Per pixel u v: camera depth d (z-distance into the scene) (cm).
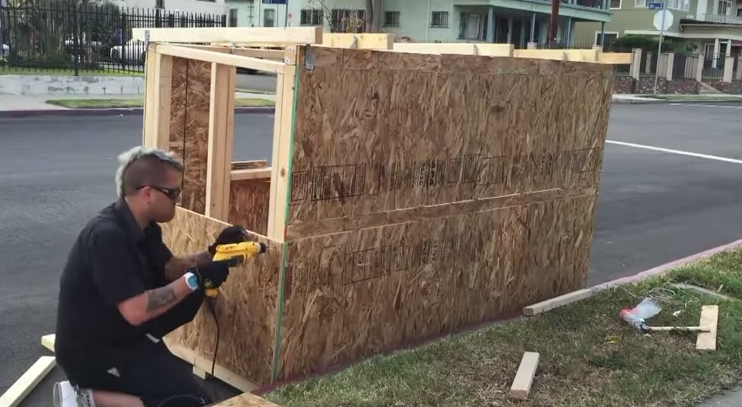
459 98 449
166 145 436
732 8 5684
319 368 407
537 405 375
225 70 405
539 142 519
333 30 3731
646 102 3067
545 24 3888
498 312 520
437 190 452
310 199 379
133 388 310
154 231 333
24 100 1697
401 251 438
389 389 379
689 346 462
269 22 4284
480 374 406
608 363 429
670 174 1272
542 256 547
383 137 409
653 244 799
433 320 472
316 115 370
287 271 376
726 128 2092
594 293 568
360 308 421
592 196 585
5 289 534
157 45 424
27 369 415
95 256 288
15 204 781
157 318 327
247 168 523
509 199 506
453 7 3384
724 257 684
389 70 401
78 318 298
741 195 1117
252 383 395
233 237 360
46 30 2019
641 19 4566
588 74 548
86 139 1273
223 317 404
